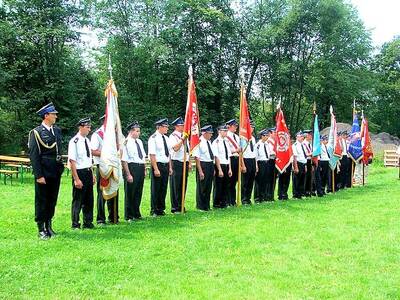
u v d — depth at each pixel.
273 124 46.75
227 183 13.62
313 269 7.54
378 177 23.81
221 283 6.84
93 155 11.01
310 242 9.21
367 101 47.50
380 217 11.84
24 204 13.52
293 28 43.12
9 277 7.00
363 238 9.55
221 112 44.16
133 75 40.91
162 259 8.02
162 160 12.18
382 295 6.44
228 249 8.67
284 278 7.10
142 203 14.54
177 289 6.59
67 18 34.84
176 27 40.75
